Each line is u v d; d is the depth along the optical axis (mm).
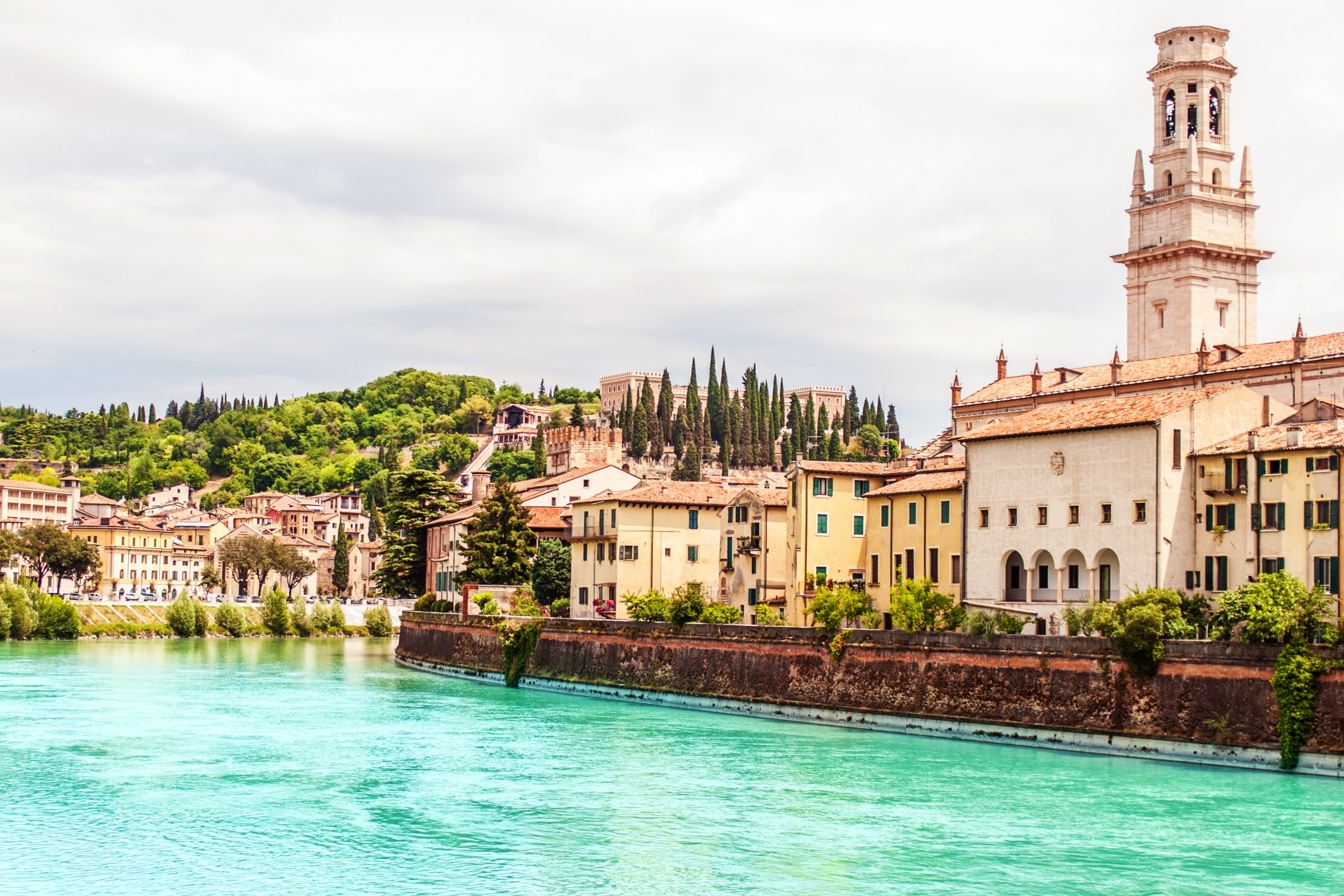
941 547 109750
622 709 105812
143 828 62438
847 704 93438
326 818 64438
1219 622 76500
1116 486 93062
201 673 138000
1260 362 113438
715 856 57250
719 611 113750
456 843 59688
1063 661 81000
